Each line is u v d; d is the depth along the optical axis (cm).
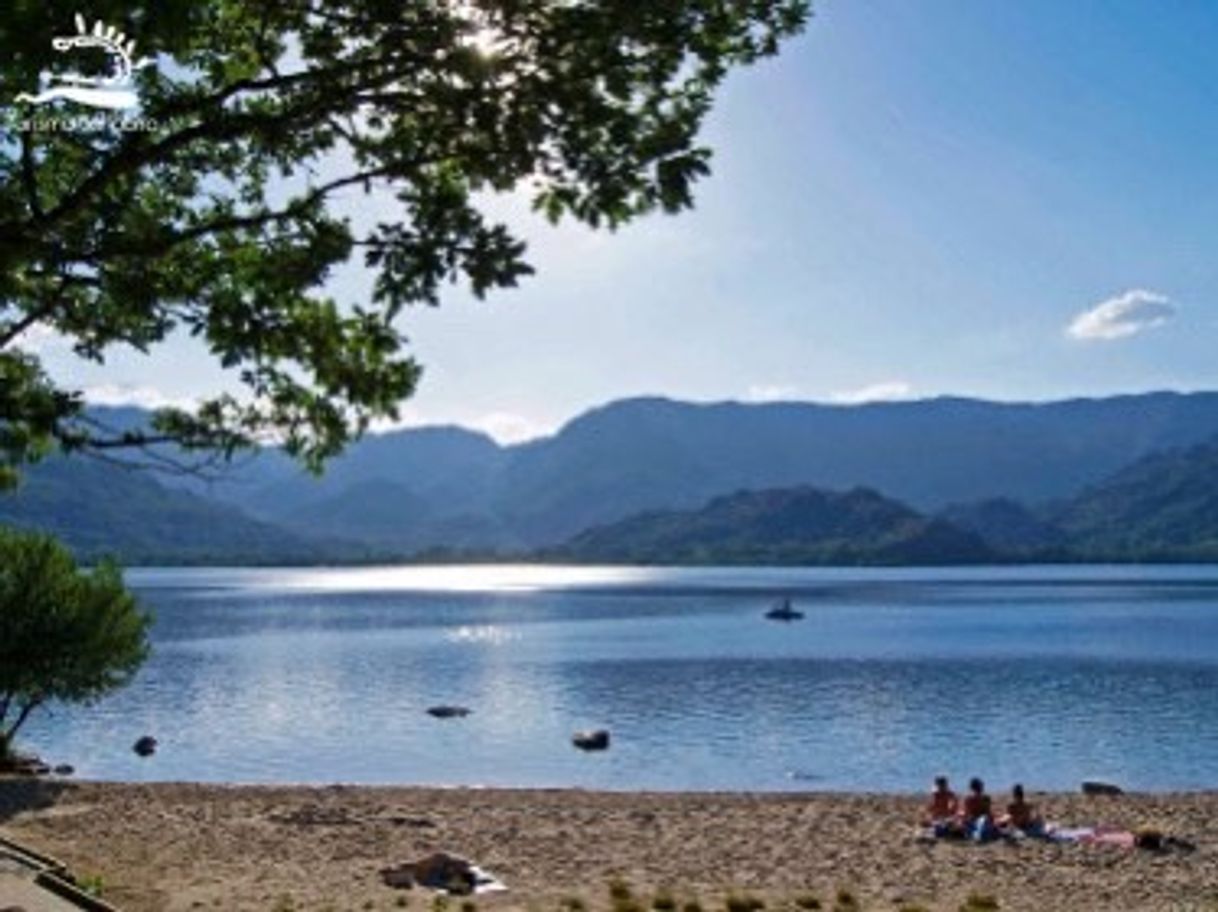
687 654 10800
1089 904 2462
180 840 3042
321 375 1006
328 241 926
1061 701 7425
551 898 2466
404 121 925
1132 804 3653
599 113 827
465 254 807
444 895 2472
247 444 1014
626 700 7562
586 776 4953
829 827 3281
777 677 8856
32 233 848
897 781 4844
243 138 966
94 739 6041
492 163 849
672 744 5809
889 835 3173
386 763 5294
